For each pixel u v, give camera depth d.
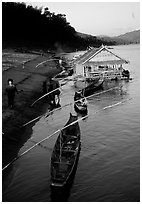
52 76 70.00
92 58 63.66
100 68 68.75
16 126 33.81
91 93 54.50
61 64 90.31
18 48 119.50
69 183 21.88
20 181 23.36
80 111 42.28
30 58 91.94
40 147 30.06
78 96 47.75
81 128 35.81
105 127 35.84
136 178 23.45
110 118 39.53
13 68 66.19
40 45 147.25
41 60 94.62
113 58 64.12
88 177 23.72
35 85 55.16
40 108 43.34
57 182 20.62
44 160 26.98
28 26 143.00
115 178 23.56
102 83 60.88
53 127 36.47
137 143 30.50
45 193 21.64
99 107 45.56
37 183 22.98
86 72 65.94
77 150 25.91
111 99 50.25
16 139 31.12
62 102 49.12
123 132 33.84
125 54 138.75
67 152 25.23
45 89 49.75
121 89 57.62
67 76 69.25
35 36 147.38
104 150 29.00
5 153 27.45
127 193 21.41
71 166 22.84
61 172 21.98
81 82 63.19
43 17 158.75
